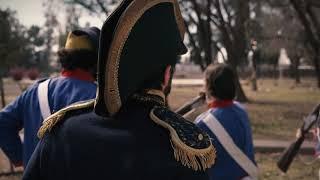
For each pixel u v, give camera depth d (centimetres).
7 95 2702
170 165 197
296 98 3453
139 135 201
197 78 6319
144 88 210
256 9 2720
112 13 203
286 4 2583
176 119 205
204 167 200
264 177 981
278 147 1288
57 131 218
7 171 920
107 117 207
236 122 427
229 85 430
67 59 347
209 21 2059
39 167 221
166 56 208
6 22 1390
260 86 5141
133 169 198
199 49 2098
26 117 352
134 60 202
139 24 202
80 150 206
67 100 335
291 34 2733
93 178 203
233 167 423
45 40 4272
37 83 357
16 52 1372
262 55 6319
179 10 217
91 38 344
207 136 205
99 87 205
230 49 2447
